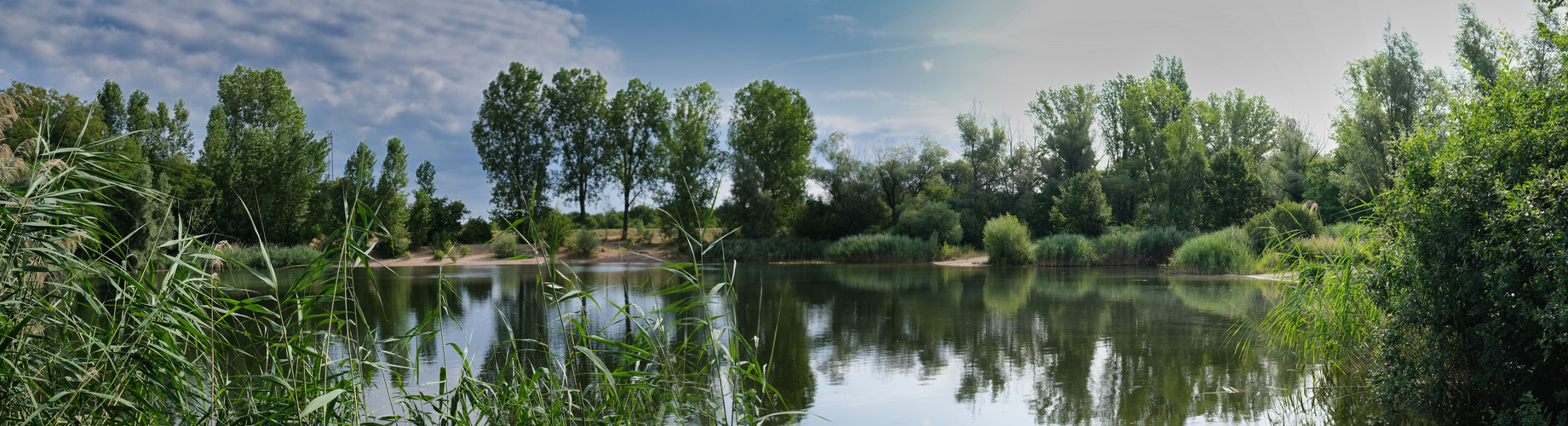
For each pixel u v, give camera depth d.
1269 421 5.63
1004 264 28.41
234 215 31.78
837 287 18.70
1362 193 30.52
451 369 7.46
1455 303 4.89
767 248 36.00
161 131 43.22
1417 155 5.49
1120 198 41.72
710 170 41.34
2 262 2.91
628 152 46.12
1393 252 5.32
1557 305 4.05
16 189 3.04
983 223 39.28
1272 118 48.06
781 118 41.62
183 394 3.28
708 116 46.09
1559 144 4.54
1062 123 44.34
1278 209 23.44
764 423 5.86
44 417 2.98
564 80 44.69
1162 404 6.24
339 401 3.34
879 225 39.72
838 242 35.19
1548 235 4.17
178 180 31.95
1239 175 33.91
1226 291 15.91
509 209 42.25
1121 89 47.50
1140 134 44.81
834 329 10.98
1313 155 46.50
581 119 45.00
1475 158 4.94
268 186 32.78
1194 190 34.78
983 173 43.12
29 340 3.06
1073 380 7.25
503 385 3.77
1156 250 26.34
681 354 7.93
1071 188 35.72
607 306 13.49
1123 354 8.52
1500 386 5.02
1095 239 30.95
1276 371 7.35
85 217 3.11
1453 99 5.53
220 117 42.53
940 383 7.21
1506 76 5.26
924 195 42.41
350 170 35.12
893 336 10.27
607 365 7.49
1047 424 5.77
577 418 4.09
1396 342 5.30
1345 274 5.79
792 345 9.51
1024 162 43.53
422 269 29.06
